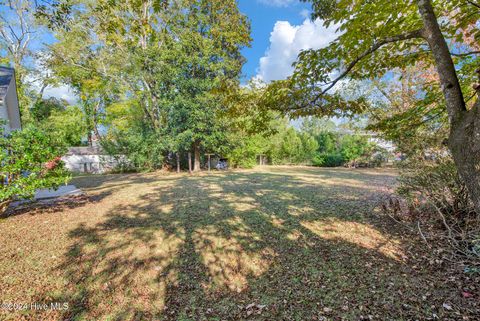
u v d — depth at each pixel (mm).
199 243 3865
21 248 3611
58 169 5531
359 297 2502
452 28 2549
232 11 14625
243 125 3576
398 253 3438
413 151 4148
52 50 13992
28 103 17859
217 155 18328
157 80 14125
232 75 15406
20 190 4805
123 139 16438
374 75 2943
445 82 1356
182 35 13781
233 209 5777
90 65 14852
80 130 20812
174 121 14352
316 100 2850
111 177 13203
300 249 3645
